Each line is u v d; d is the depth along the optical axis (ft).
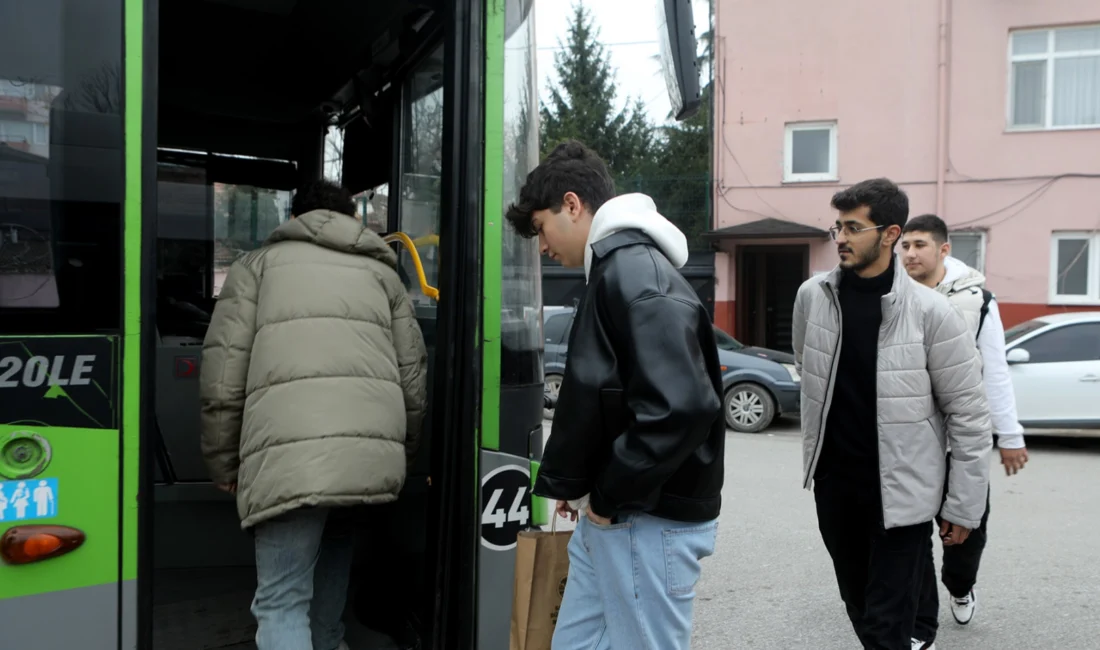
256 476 7.27
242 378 7.65
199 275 13.67
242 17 11.94
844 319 9.56
